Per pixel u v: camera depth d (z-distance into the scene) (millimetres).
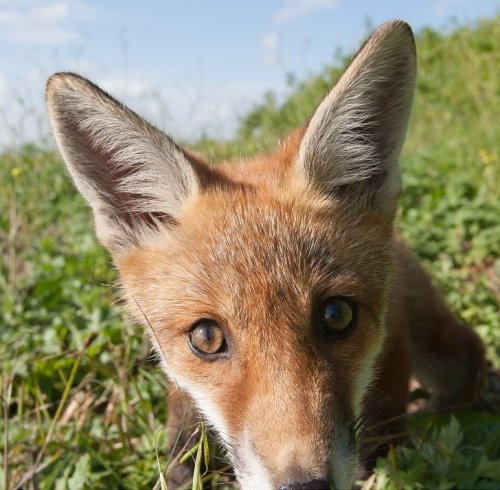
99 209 300
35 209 755
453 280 502
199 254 278
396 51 279
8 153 911
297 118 1013
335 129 292
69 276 513
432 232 562
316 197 296
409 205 641
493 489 282
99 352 411
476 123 1036
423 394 402
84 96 276
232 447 251
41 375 394
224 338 264
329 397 243
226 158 449
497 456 311
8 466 329
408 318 369
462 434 306
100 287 475
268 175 309
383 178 304
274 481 226
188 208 295
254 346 253
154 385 385
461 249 545
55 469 321
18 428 351
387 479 292
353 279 271
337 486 230
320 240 279
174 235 293
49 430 337
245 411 246
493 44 1505
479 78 1339
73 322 436
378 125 299
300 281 263
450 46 1581
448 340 385
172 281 280
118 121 281
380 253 296
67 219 725
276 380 244
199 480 254
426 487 290
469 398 394
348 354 264
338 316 265
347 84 281
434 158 786
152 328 285
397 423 327
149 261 294
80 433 346
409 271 371
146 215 309
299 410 236
